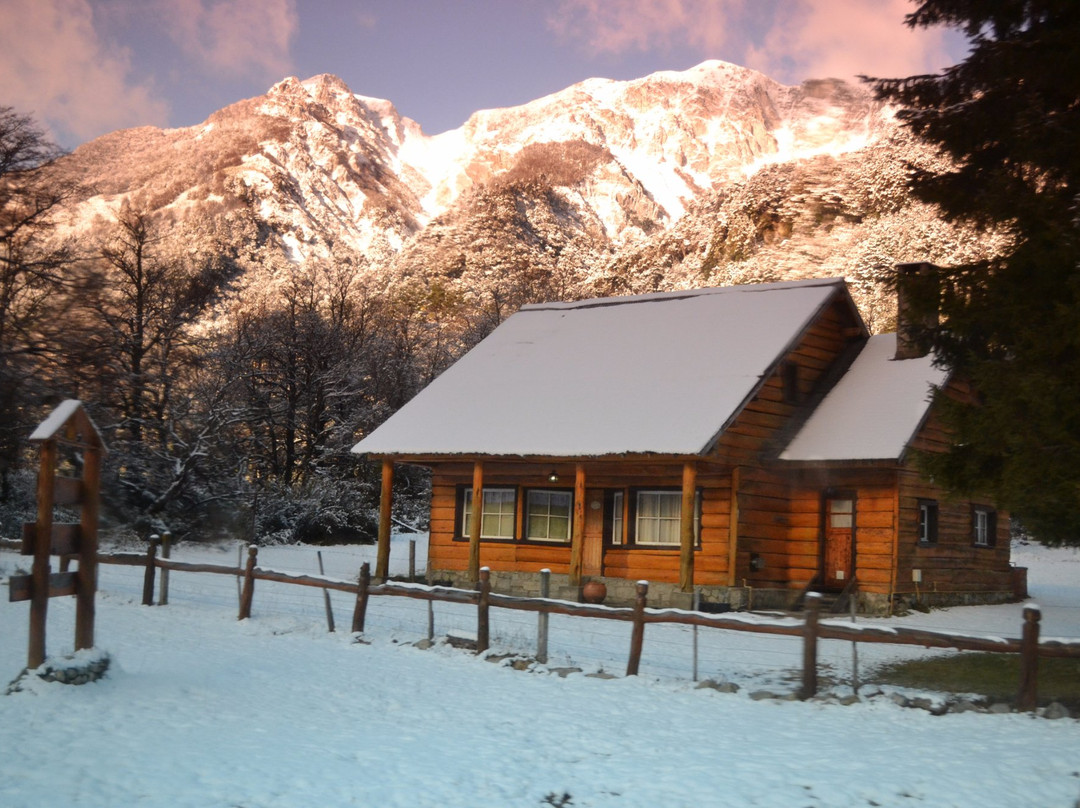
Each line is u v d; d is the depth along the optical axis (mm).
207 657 12773
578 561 20281
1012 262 11938
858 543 20250
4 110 29766
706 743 8656
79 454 30031
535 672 12180
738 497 20031
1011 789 7184
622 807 6949
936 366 14281
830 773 7625
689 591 18609
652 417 20000
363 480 43969
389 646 14016
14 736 8383
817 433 20938
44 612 10461
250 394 39375
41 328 29812
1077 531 11695
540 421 21484
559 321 26469
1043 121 11805
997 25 12836
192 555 28750
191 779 7348
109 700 9820
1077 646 9695
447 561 23547
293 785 7273
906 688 11242
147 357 34594
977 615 19875
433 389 24797
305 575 15750
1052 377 11008
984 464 12367
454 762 7988
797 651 14219
